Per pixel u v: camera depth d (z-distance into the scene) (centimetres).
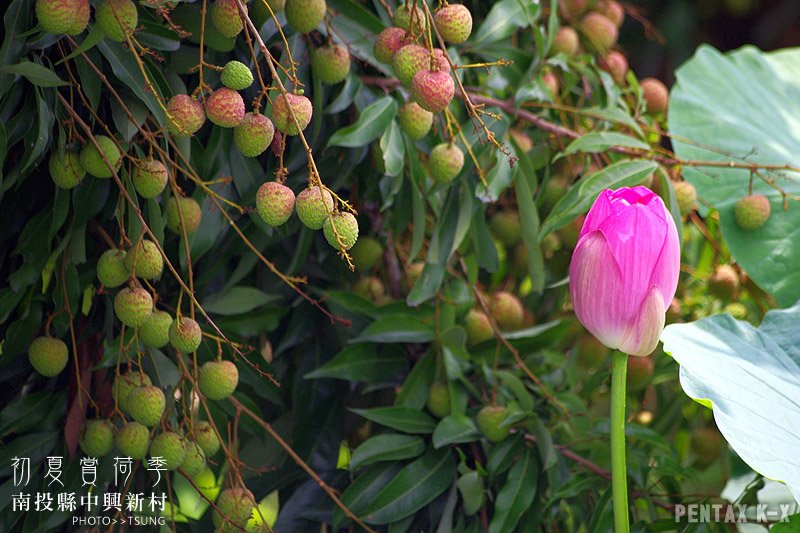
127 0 120
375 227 152
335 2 139
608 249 121
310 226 120
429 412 150
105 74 130
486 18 147
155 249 125
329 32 134
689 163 151
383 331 146
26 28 122
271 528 138
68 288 133
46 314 137
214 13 122
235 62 120
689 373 125
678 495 150
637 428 150
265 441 149
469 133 142
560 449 148
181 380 133
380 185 142
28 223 132
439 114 141
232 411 143
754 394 126
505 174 142
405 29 127
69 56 122
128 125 127
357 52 138
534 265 146
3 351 134
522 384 146
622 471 124
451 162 134
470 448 149
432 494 142
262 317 145
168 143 131
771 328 138
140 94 125
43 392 138
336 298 147
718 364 129
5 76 122
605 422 150
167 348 140
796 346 136
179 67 132
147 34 127
